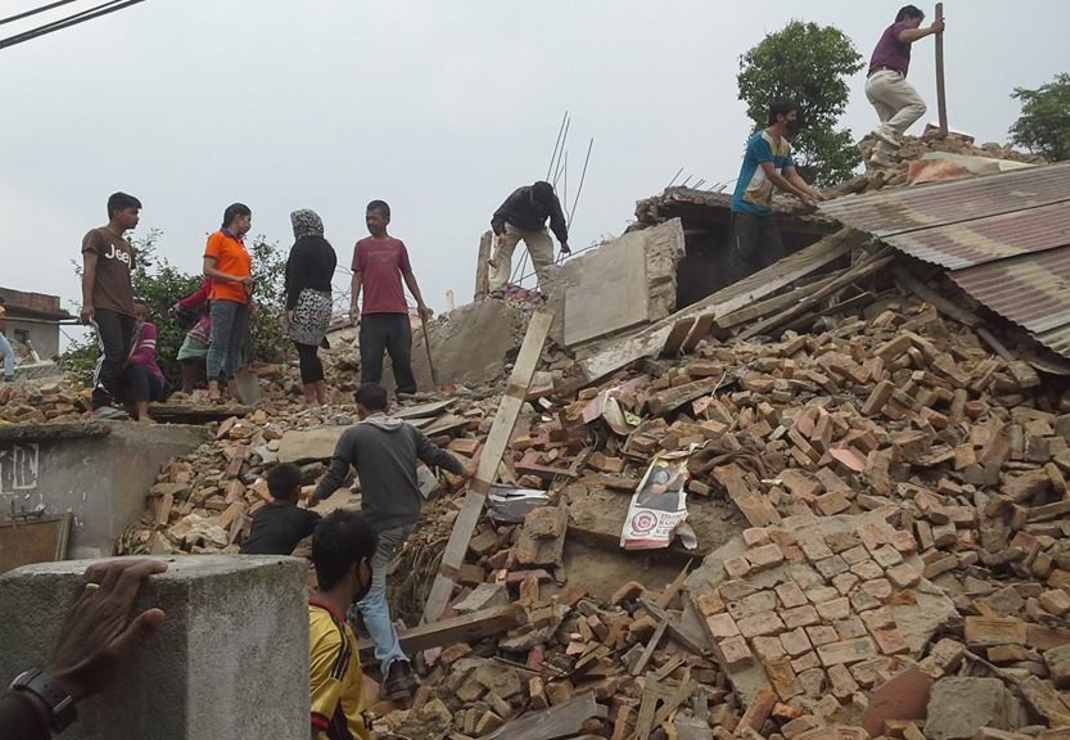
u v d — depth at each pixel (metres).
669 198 11.69
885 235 8.63
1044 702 4.60
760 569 5.62
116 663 2.01
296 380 11.27
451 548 6.56
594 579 6.30
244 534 7.65
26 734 1.88
